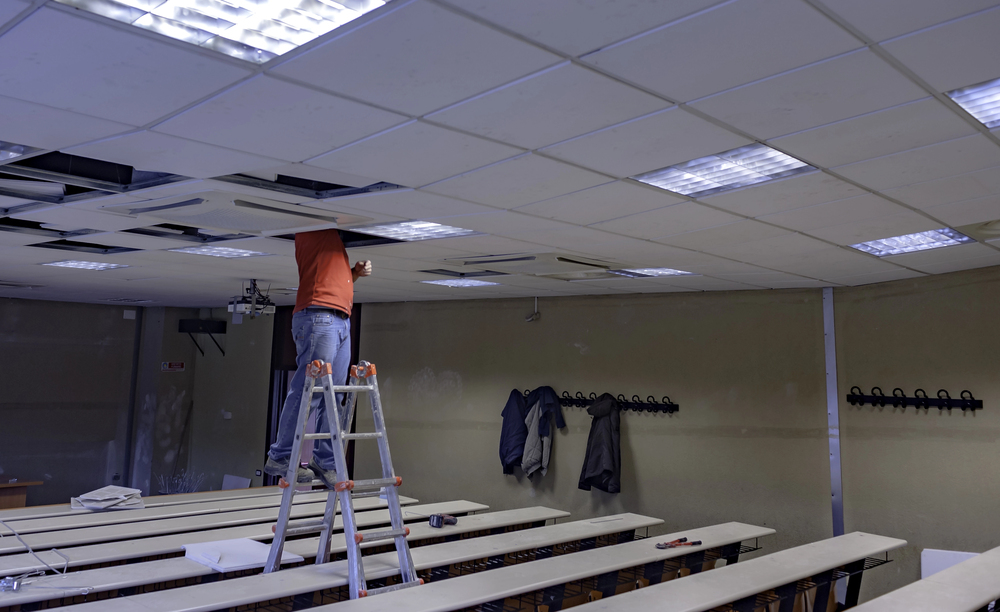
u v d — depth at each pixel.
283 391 9.25
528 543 4.18
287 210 3.51
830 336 5.99
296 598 3.46
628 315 7.07
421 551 3.85
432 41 1.74
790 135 2.40
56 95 2.07
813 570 3.71
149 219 3.83
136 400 9.85
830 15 1.61
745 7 1.58
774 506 6.05
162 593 2.83
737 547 5.10
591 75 1.94
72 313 9.45
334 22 1.67
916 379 5.37
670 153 2.61
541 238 4.28
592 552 4.03
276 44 1.77
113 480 9.61
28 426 9.04
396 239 4.55
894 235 3.97
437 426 8.04
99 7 1.59
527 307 7.71
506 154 2.63
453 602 2.86
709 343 6.59
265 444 9.30
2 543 3.80
